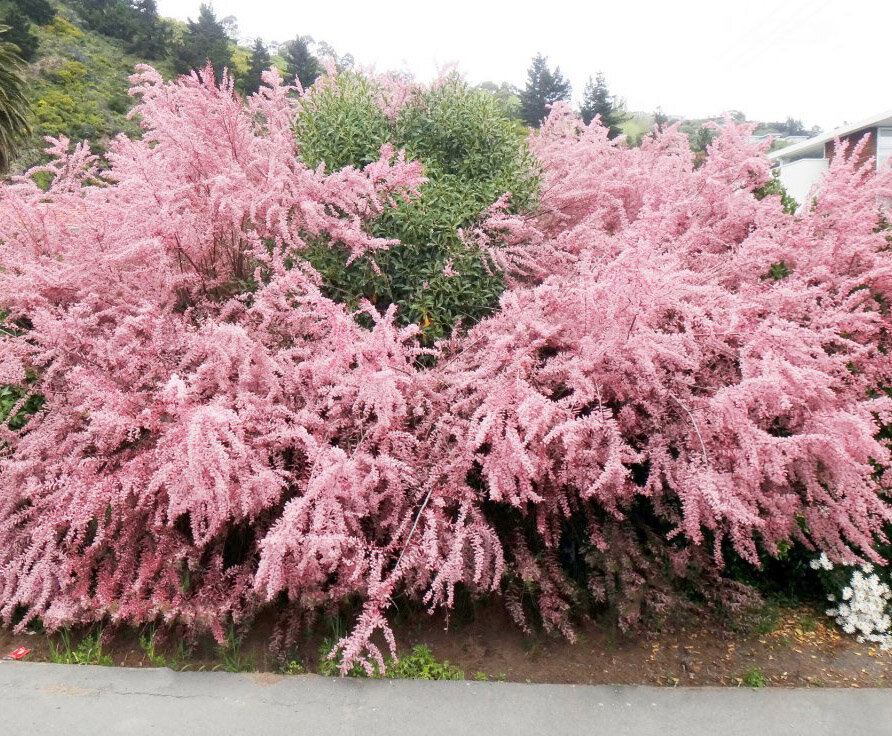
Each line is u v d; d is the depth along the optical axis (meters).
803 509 3.04
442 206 3.75
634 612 2.87
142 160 3.79
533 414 2.65
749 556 2.98
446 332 3.71
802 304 3.30
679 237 3.81
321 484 2.47
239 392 3.05
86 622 2.93
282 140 4.12
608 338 2.84
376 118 4.30
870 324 3.42
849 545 3.30
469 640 2.93
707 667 2.77
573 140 5.21
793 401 2.89
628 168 4.62
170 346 3.32
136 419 2.99
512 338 2.89
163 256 3.56
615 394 2.95
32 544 3.08
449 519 2.84
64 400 3.54
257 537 2.91
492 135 4.31
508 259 3.77
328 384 3.13
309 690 2.55
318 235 3.77
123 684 2.59
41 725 2.33
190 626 2.80
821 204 3.92
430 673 2.67
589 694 2.54
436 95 4.43
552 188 4.38
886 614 3.10
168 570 2.87
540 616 2.95
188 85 4.27
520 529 3.02
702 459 2.74
